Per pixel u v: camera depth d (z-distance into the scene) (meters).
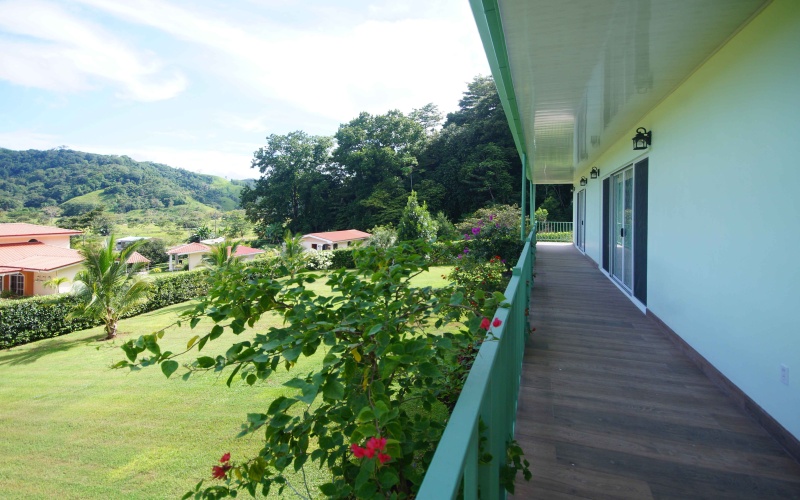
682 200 3.67
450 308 1.63
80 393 6.13
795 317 2.11
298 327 1.47
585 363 3.37
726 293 2.85
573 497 1.81
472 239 7.57
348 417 1.34
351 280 1.62
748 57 2.51
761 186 2.41
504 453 1.49
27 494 3.69
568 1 2.18
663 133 4.14
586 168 9.83
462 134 34.34
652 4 2.23
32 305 9.60
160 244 36.75
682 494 1.83
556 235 18.28
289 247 14.42
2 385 6.72
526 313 3.85
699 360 3.29
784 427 2.21
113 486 3.73
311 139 41.12
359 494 1.05
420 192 33.03
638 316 4.82
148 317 11.63
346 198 38.09
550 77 3.40
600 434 2.32
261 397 5.36
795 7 2.05
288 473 3.38
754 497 1.81
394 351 1.23
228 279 1.68
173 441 4.44
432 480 0.59
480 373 1.01
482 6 2.21
